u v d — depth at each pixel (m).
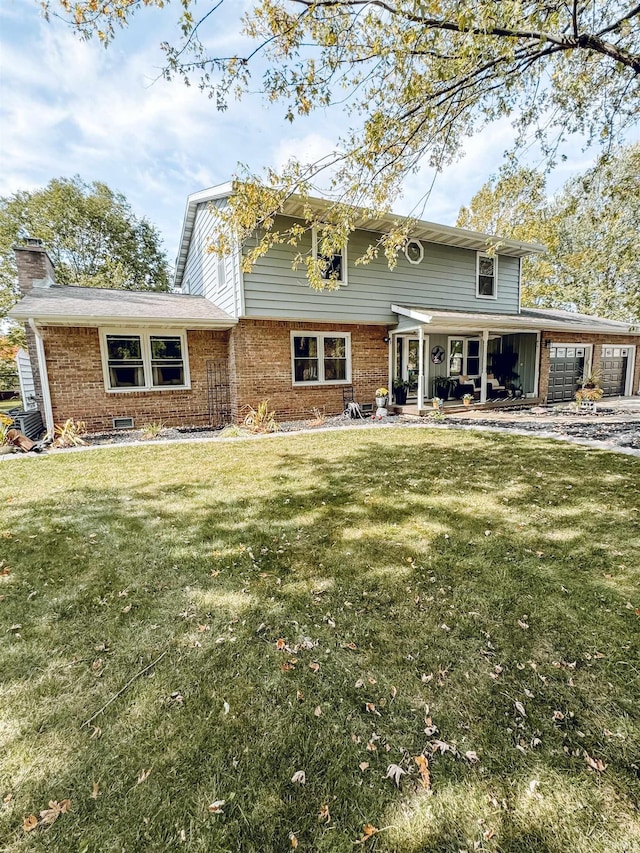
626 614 2.42
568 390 14.20
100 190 23.70
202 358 10.18
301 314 9.86
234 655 2.15
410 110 4.45
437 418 9.94
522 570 2.92
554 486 4.73
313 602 2.59
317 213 9.03
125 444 7.49
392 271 11.17
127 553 3.24
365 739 1.67
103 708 1.83
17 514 4.06
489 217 7.32
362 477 5.19
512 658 2.09
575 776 1.50
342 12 3.86
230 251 5.23
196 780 1.50
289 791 1.46
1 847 1.30
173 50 3.85
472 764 1.56
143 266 25.73
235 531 3.63
